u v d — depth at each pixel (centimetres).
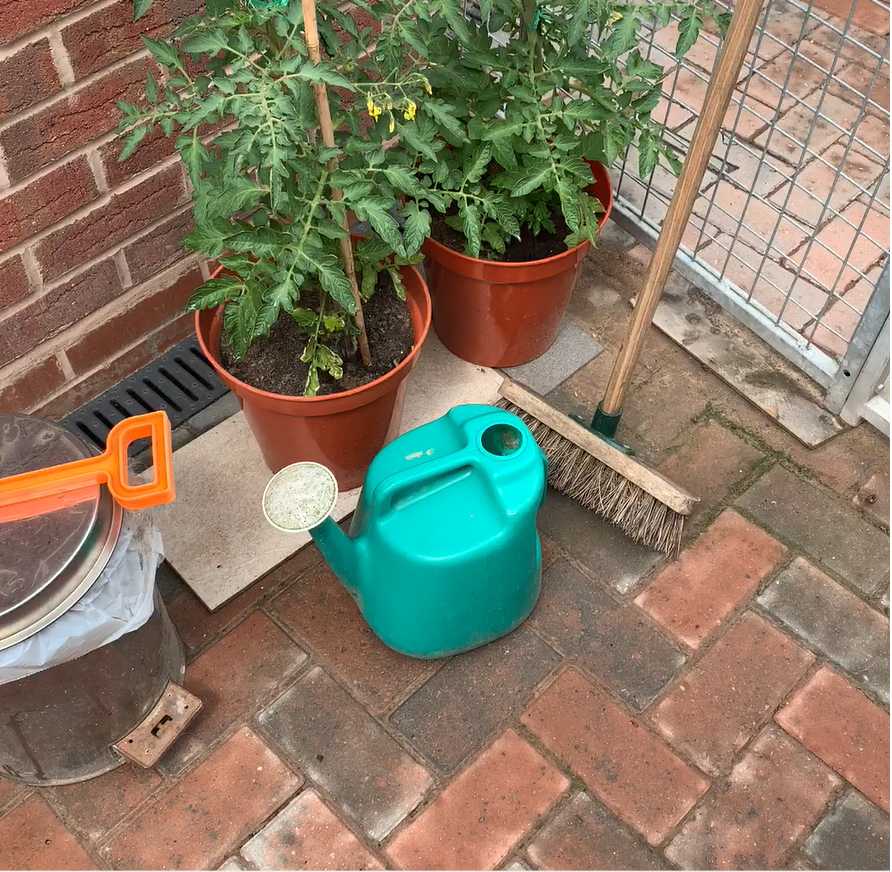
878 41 283
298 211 155
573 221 177
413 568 158
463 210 178
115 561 138
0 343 185
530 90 177
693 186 154
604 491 187
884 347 192
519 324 208
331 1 201
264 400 171
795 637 184
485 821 164
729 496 203
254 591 188
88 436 207
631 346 179
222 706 175
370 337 190
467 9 240
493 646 183
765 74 276
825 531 198
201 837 162
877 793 167
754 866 160
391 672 179
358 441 188
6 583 128
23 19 152
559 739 172
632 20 166
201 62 180
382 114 164
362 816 164
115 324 204
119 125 159
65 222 180
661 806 166
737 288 229
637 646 183
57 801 165
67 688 143
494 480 157
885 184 250
